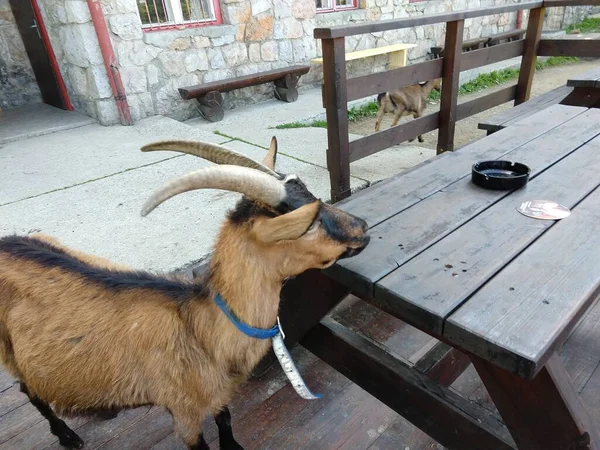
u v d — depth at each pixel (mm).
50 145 5422
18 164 4859
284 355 1640
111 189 4137
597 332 2496
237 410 2236
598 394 2111
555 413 1396
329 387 2363
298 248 1457
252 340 1607
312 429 2131
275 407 2250
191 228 3449
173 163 4707
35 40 6684
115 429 2145
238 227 1444
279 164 4617
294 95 7527
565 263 1464
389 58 9086
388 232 1754
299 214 1233
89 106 6355
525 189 1984
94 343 1590
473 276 1449
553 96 4680
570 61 11008
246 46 7039
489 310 1298
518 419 1506
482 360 1474
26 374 1721
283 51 7543
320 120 6707
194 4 6496
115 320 1594
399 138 3951
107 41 5621
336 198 3594
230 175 1251
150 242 3268
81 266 1740
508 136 2674
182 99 6590
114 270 1786
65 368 1627
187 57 6453
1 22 7016
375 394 2061
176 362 1557
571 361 2312
